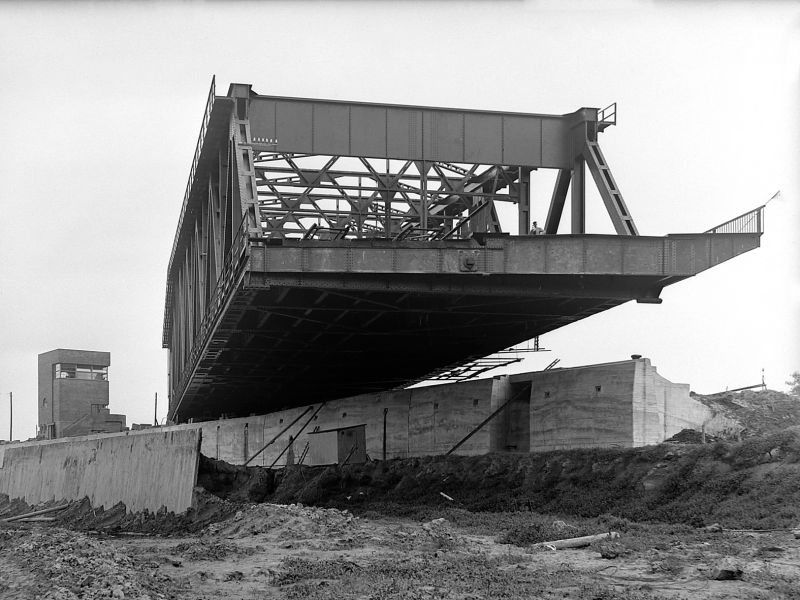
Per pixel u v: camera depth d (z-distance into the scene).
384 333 51.41
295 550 33.25
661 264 41.06
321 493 58.62
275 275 38.97
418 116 46.09
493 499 44.78
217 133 48.59
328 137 45.34
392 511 47.41
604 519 36.56
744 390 58.88
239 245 41.56
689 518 34.94
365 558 30.38
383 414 60.50
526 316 48.97
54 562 27.80
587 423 44.91
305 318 47.88
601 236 40.72
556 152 47.41
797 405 54.03
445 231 61.50
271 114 44.97
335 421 65.81
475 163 46.50
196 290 62.28
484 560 28.56
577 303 46.72
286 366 68.06
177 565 30.92
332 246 39.09
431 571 26.56
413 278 40.50
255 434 78.12
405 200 58.16
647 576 24.95
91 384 153.75
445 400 54.66
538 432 48.00
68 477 76.12
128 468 64.25
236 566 30.19
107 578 24.73
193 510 53.00
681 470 38.53
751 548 27.55
